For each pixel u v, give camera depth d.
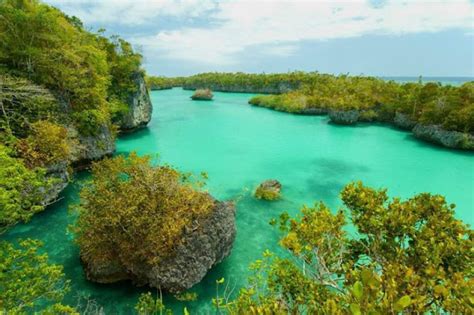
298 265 9.27
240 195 18.94
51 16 18.67
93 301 9.56
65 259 11.67
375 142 33.34
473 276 4.96
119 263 10.32
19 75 17.28
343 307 4.29
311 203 17.95
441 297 4.08
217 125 41.94
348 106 42.91
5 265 6.86
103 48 30.53
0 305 6.34
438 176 23.33
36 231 13.50
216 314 9.40
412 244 5.65
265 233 14.27
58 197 16.64
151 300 8.45
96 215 10.46
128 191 10.77
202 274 10.45
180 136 35.03
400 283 4.28
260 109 57.16
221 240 11.43
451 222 5.68
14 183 7.98
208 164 25.33
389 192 20.62
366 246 6.33
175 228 10.12
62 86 19.59
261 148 30.67
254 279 8.83
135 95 34.06
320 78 74.31
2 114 15.15
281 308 5.19
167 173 11.77
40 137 15.01
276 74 89.00
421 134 33.88
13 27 17.69
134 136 34.25
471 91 34.12
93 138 21.83
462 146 29.34
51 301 9.35
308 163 26.11
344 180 22.30
